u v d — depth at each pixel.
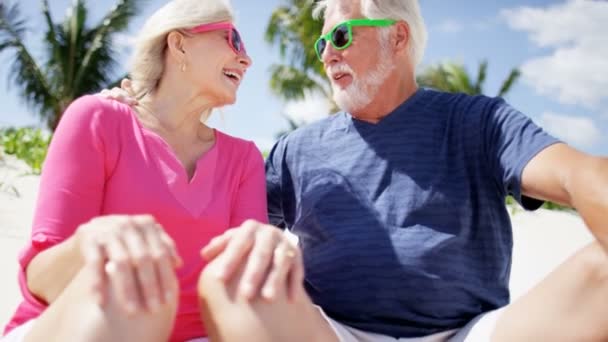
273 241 1.58
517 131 2.29
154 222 1.51
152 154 2.28
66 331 1.40
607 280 1.71
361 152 2.64
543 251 8.52
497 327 2.02
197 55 2.44
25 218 7.41
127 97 2.41
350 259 2.45
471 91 21.86
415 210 2.44
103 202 2.21
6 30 19.50
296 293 1.57
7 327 1.95
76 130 2.17
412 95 2.71
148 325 1.41
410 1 2.78
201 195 2.32
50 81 20.61
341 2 2.81
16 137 12.17
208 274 1.60
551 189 2.04
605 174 1.84
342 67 2.74
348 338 2.36
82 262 1.58
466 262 2.41
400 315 2.39
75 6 20.55
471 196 2.47
